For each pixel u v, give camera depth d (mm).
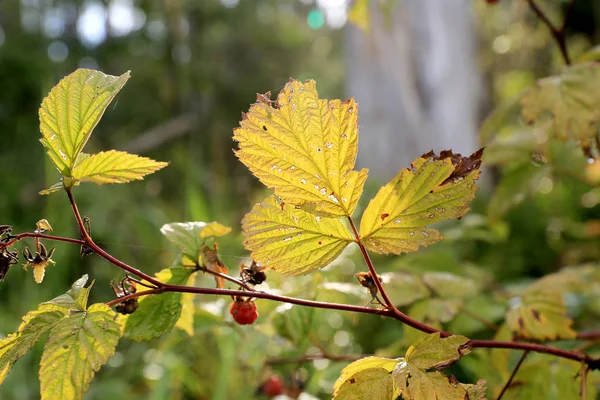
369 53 1847
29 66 1651
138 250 1146
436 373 341
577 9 1949
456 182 358
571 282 529
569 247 1074
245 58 3230
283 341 546
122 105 2359
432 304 512
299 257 365
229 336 642
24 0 2080
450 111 1766
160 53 2510
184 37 2639
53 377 331
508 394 489
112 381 784
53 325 346
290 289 490
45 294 846
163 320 386
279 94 354
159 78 2527
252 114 354
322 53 3584
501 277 976
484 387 347
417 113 1792
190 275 394
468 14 1786
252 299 397
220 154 2449
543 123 603
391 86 1818
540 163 653
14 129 1541
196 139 2387
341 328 751
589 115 492
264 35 3182
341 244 366
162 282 382
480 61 1865
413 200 359
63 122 358
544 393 479
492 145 680
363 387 349
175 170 1904
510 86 2131
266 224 365
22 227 1196
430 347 350
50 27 2203
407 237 362
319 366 625
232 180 2111
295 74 3367
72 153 359
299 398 589
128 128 2328
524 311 498
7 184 1294
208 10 2785
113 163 362
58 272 889
